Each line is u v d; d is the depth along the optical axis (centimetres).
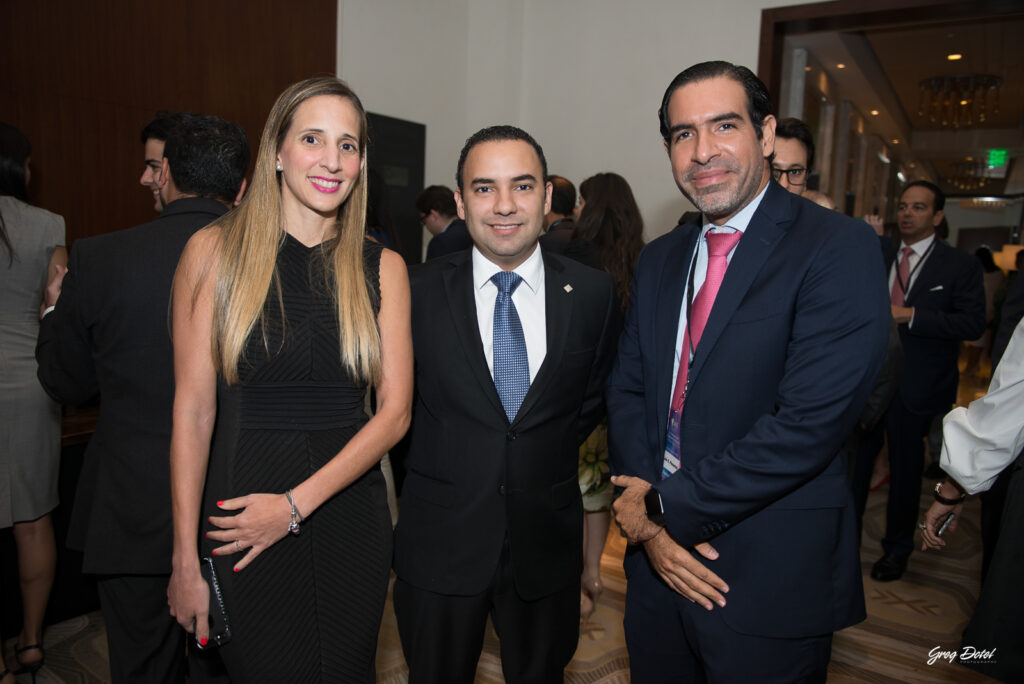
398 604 148
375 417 125
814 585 123
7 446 197
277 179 121
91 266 145
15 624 234
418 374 147
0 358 194
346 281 121
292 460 117
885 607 271
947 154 1174
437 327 143
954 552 327
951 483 150
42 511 208
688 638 135
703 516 122
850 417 118
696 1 486
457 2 538
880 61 729
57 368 157
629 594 149
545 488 144
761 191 133
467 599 139
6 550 229
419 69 510
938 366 280
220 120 165
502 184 137
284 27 419
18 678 214
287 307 117
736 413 126
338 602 122
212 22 382
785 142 220
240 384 116
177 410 114
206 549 116
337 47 451
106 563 147
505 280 145
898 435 286
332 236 128
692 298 139
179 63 369
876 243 122
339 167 118
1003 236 1614
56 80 319
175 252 147
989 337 853
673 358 140
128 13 345
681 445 132
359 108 123
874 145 962
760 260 127
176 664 162
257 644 115
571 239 256
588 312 152
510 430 140
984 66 736
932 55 704
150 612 154
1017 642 131
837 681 221
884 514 378
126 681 154
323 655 120
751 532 125
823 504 124
